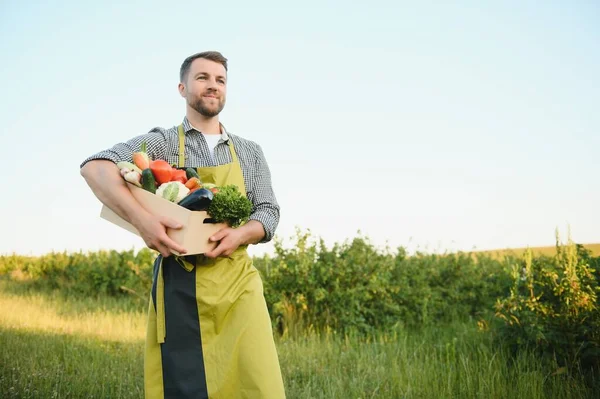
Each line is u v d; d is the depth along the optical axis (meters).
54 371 4.65
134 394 4.13
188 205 2.64
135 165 2.79
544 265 5.46
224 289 2.77
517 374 4.62
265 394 2.63
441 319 8.60
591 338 4.91
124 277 12.45
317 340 6.59
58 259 13.90
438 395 4.18
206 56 3.07
